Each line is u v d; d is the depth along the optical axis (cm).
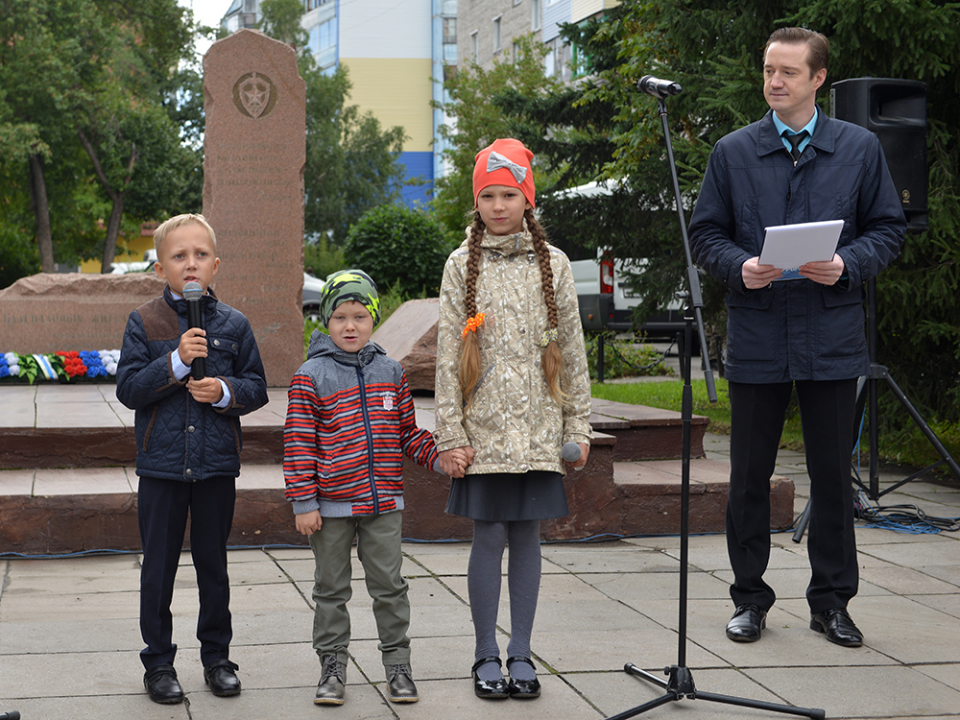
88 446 576
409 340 851
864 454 838
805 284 389
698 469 631
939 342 816
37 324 937
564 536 554
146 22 3728
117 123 3688
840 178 387
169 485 329
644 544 553
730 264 389
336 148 5366
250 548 521
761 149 395
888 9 695
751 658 369
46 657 359
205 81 946
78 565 484
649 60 1063
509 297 338
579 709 320
